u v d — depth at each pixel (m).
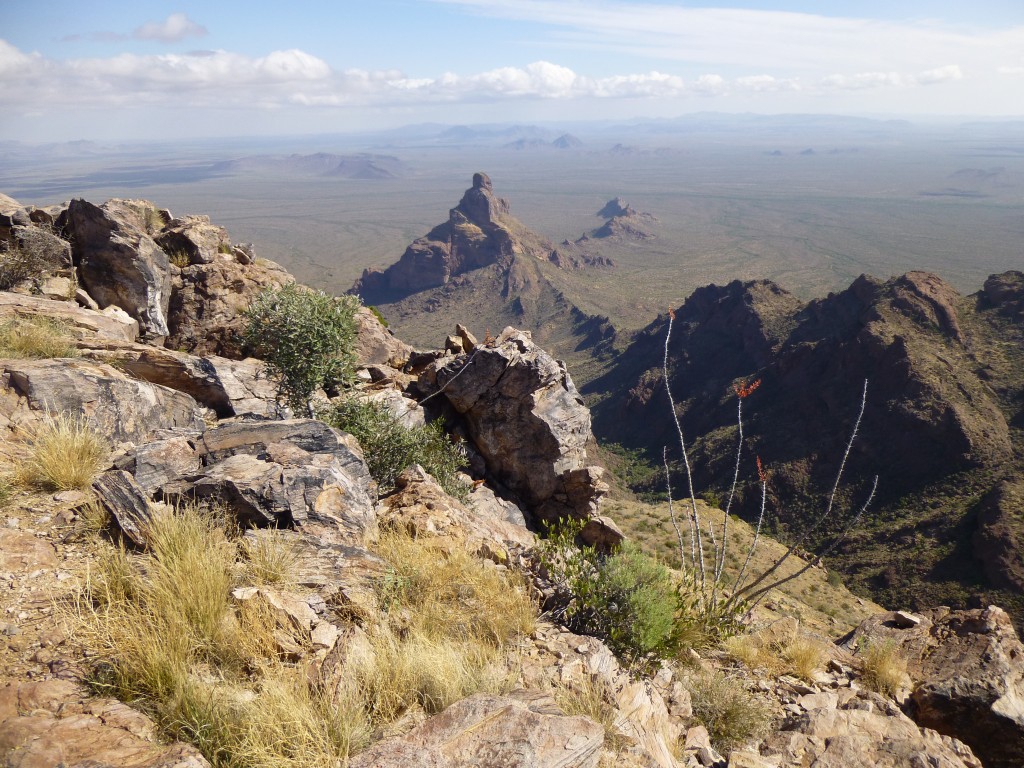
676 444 180.12
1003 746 7.57
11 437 7.95
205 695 4.32
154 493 7.24
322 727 4.36
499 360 17.31
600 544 16.17
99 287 17.50
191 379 13.55
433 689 5.09
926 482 115.81
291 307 14.58
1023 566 88.25
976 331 141.88
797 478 130.00
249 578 5.97
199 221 22.56
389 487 12.95
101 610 5.12
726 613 8.59
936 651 9.18
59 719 3.91
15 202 18.20
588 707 5.47
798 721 7.12
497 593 7.08
